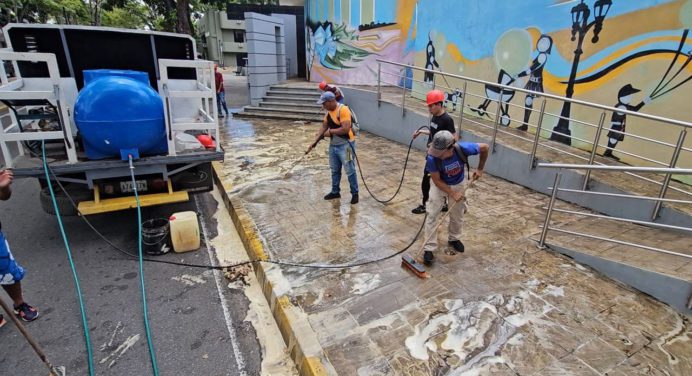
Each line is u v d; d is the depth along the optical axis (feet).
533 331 10.03
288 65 58.70
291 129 34.91
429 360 9.14
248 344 10.59
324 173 22.72
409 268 12.73
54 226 17.04
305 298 11.41
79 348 10.26
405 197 19.07
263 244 14.51
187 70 19.02
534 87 23.43
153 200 15.40
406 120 29.22
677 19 16.29
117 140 13.89
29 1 80.69
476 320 10.41
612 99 19.27
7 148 12.90
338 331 10.05
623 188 16.42
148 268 14.05
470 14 27.55
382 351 9.40
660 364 9.02
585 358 9.18
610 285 11.98
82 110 13.38
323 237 15.03
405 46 37.58
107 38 17.13
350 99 35.35
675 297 10.87
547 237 14.66
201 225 17.56
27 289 12.60
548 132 22.86
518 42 24.06
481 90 27.45
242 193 19.56
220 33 141.59
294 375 9.57
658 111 17.40
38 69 16.43
